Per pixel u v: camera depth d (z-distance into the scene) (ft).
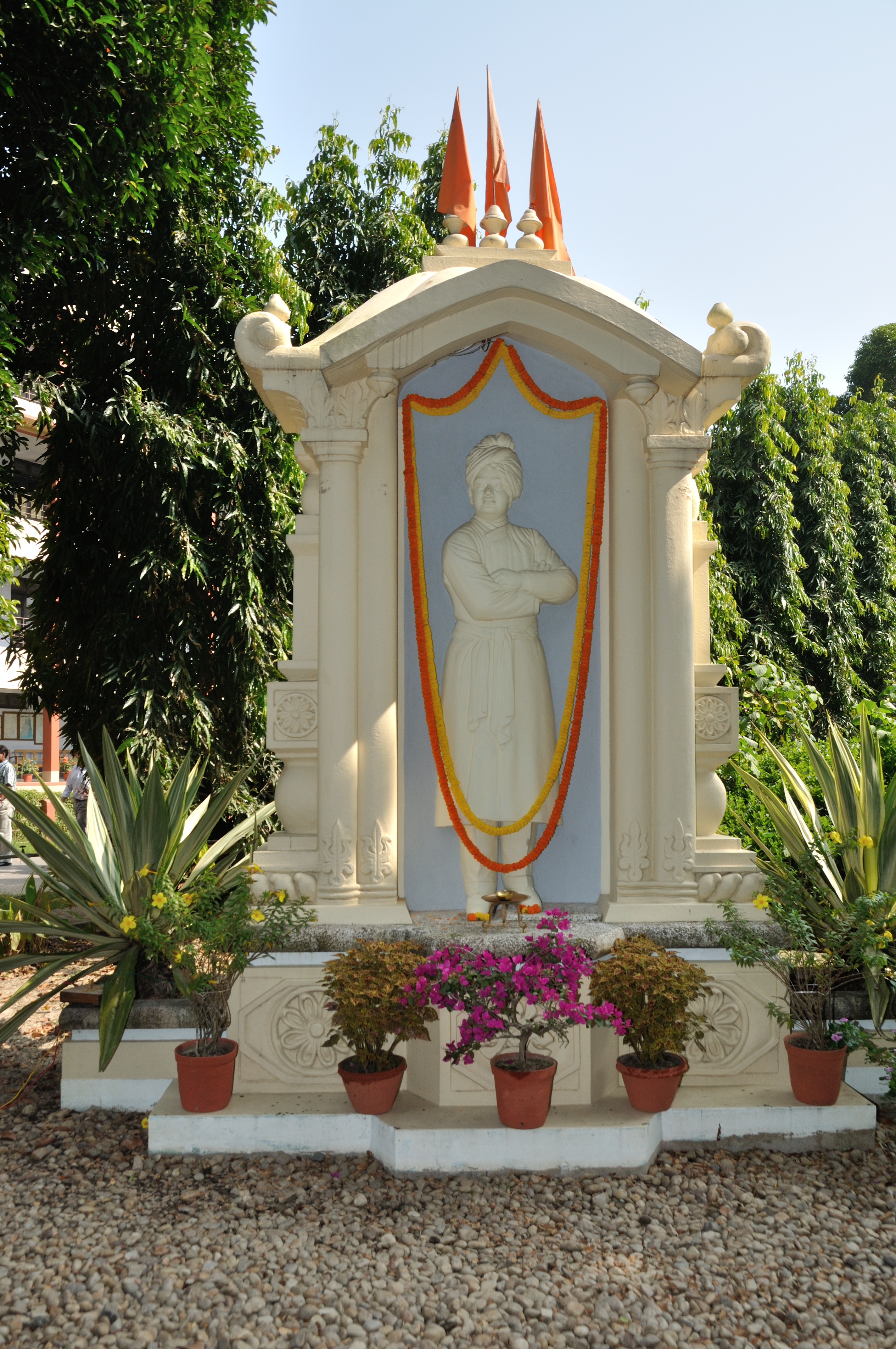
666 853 15.76
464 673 16.46
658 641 15.97
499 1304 9.94
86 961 26.30
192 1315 9.70
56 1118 14.94
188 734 29.01
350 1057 14.25
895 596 51.52
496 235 18.37
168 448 27.68
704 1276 10.45
